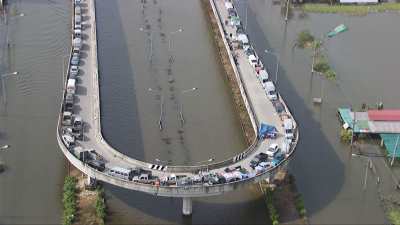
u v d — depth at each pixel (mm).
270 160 171250
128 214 164750
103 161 167750
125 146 191875
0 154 184125
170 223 163125
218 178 161125
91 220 161125
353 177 182500
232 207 168375
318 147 194500
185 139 196375
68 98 191500
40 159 183125
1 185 173000
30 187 172875
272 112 196000
